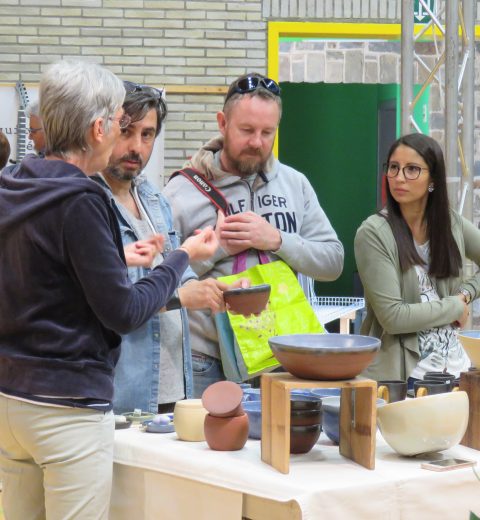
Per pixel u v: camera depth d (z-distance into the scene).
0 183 2.16
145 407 2.69
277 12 8.29
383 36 8.37
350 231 12.07
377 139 11.96
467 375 2.32
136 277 2.68
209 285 2.64
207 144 3.26
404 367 3.24
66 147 2.11
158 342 2.72
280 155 12.08
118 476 2.29
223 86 8.29
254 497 1.97
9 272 2.06
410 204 3.29
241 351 2.98
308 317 3.08
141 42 8.23
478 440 2.28
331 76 9.88
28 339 2.05
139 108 2.71
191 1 8.25
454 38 5.71
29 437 2.06
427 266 3.30
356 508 1.90
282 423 1.98
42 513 2.22
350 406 2.13
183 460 2.12
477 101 8.63
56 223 2.01
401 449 2.12
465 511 2.05
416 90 8.76
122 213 2.74
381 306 3.20
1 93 7.96
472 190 5.90
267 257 3.13
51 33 8.16
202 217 3.15
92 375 2.07
